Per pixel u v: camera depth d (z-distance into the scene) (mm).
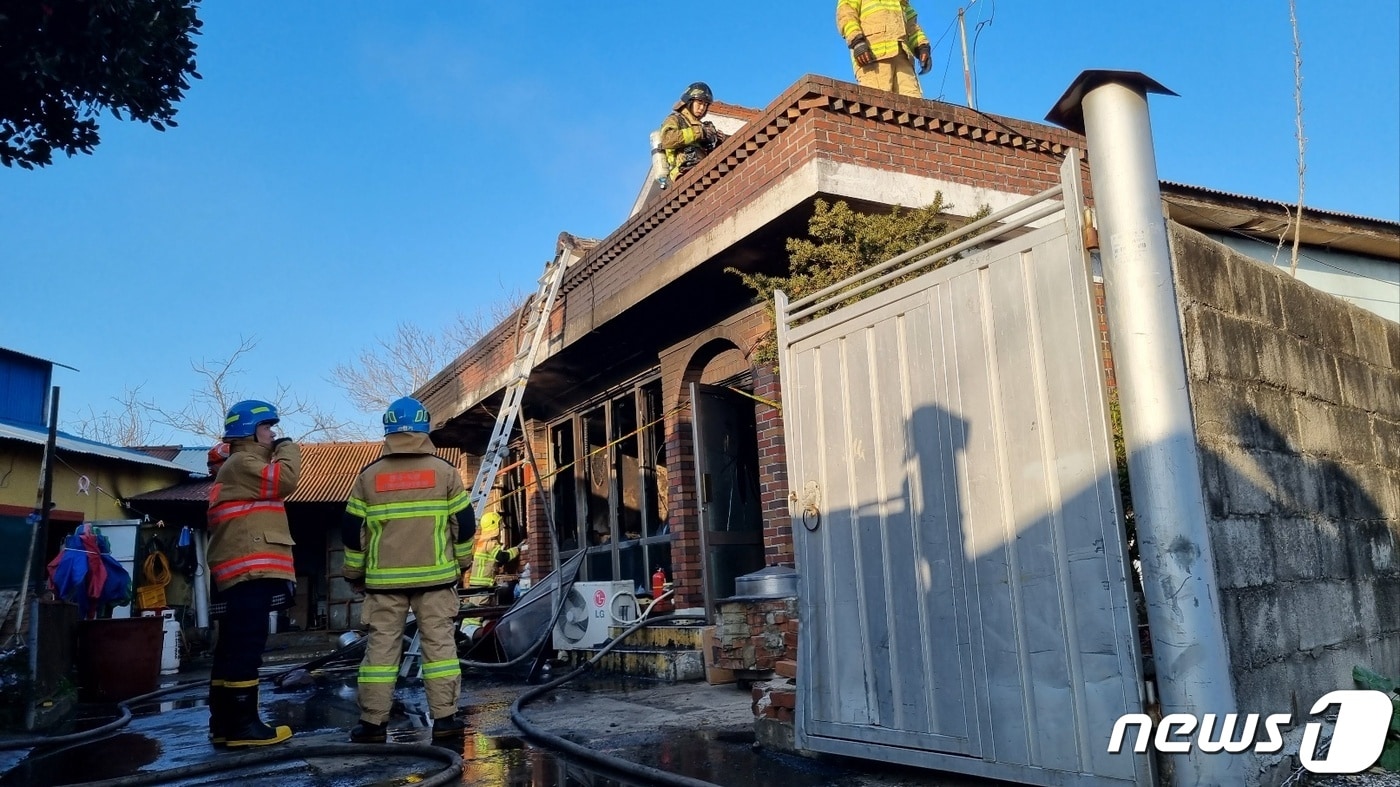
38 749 5840
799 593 4480
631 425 11320
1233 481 3541
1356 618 4211
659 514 10531
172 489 17891
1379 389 5082
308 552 20984
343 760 4887
